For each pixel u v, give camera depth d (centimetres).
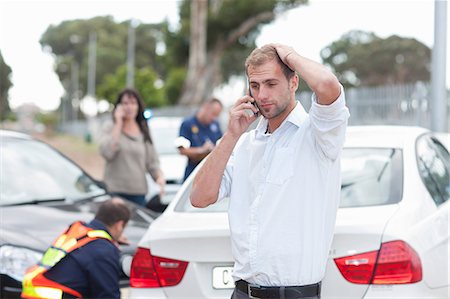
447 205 598
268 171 418
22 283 645
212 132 1088
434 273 509
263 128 434
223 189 444
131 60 6009
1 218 727
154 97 5559
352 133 639
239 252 427
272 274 412
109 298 583
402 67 6900
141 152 952
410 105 1752
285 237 410
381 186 555
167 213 583
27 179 834
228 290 502
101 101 6769
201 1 4769
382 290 475
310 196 409
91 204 813
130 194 948
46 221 735
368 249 479
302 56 392
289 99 408
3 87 11150
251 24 4950
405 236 488
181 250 515
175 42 5431
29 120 11312
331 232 420
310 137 410
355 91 2002
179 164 1291
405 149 596
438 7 1253
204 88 4794
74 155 4569
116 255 593
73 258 584
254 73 404
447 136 872
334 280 478
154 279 523
